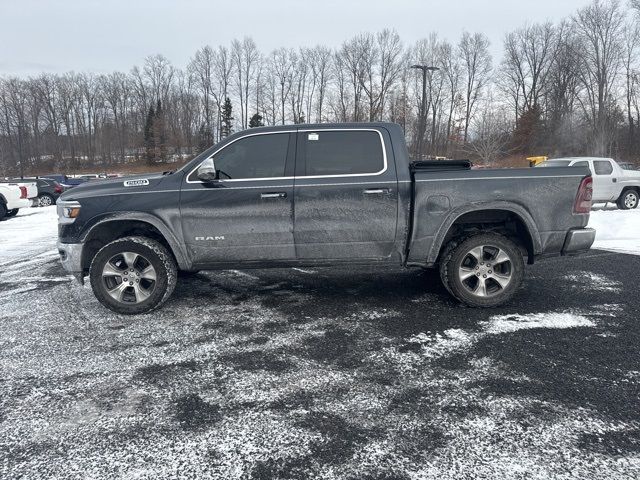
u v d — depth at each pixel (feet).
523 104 173.47
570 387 9.29
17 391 9.50
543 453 7.24
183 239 14.03
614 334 12.00
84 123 218.79
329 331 12.51
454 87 161.99
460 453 7.28
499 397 8.94
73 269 14.10
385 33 166.71
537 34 167.43
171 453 7.39
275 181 13.87
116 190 14.03
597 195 42.98
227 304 15.02
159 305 14.23
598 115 141.49
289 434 7.84
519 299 15.12
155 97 216.13
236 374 10.09
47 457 7.33
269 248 14.14
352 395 9.11
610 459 7.07
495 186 13.69
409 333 12.26
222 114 199.31
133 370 10.37
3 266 22.61
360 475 6.81
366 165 14.02
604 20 138.51
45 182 66.28
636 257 21.85
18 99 207.10
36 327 13.26
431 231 13.94
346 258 14.30
